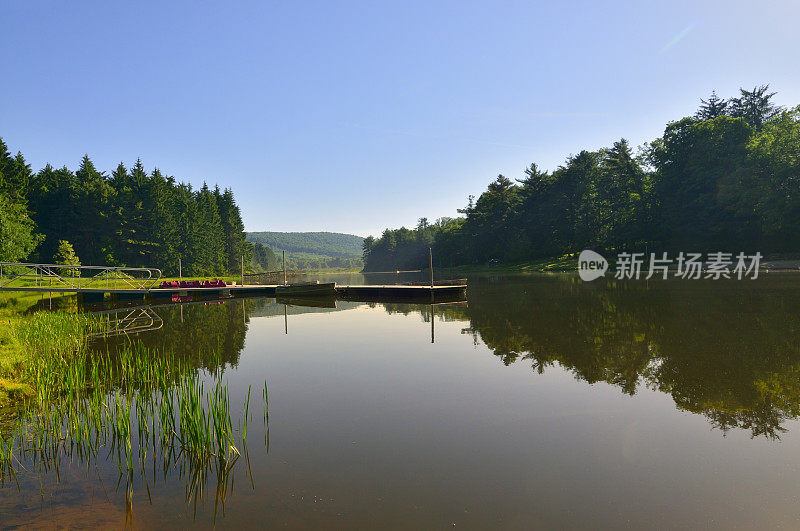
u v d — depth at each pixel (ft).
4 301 71.51
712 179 153.48
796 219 131.03
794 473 15.55
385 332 49.47
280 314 70.85
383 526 12.97
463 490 14.98
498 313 61.46
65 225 207.21
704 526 12.60
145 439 20.39
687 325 44.39
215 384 29.22
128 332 52.90
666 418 21.07
